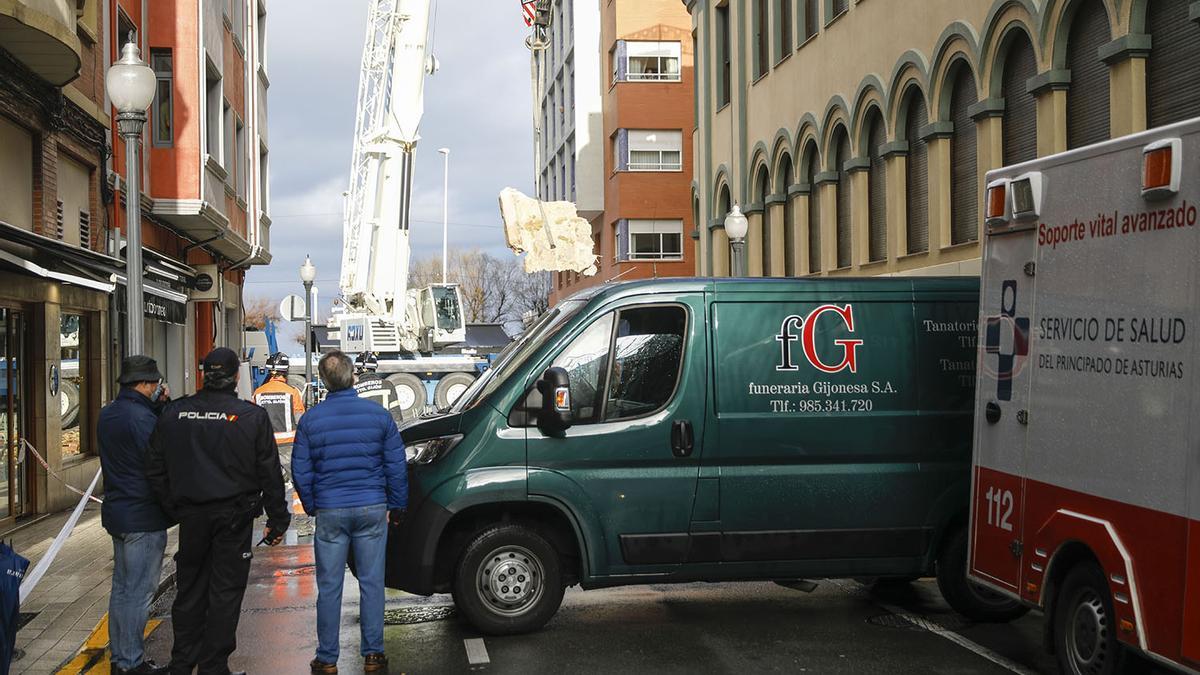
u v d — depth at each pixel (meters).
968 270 13.77
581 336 7.58
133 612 6.47
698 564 7.55
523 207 21.81
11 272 11.27
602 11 39.41
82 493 14.47
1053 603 6.14
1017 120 13.08
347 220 26.33
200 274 21.88
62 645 7.29
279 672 6.71
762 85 22.28
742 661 6.79
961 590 7.77
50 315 13.21
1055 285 6.11
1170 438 5.13
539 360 7.50
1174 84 10.23
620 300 7.66
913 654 6.94
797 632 7.54
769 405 7.65
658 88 36.75
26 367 12.92
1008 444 6.57
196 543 6.23
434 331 30.11
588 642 7.26
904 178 16.11
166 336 21.86
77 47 11.74
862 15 17.16
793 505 7.63
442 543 7.52
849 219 18.25
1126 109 10.62
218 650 6.21
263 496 6.37
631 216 36.62
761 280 7.84
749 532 7.59
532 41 46.84
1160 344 5.22
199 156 18.92
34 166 13.02
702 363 7.62
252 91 26.45
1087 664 5.80
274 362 20.70
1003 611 7.81
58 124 13.45
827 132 18.70
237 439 6.24
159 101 18.86
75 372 14.71
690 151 36.88
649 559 7.49
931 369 7.88
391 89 25.33
